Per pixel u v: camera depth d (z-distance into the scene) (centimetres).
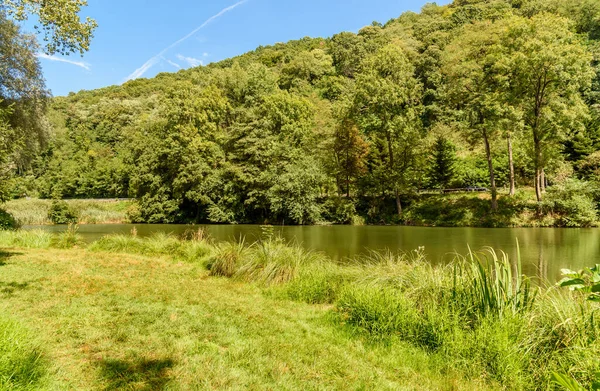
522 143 2773
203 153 3653
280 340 432
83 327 438
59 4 796
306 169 3061
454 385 343
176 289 668
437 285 513
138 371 328
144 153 3881
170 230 2500
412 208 2991
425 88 5294
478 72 2677
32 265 869
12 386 267
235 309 554
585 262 1070
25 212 3294
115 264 934
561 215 2334
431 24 7025
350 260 1148
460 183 3391
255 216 3419
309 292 649
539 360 356
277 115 3822
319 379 340
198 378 320
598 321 371
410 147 3016
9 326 338
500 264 479
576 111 2336
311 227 2648
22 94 2016
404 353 414
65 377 308
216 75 5056
